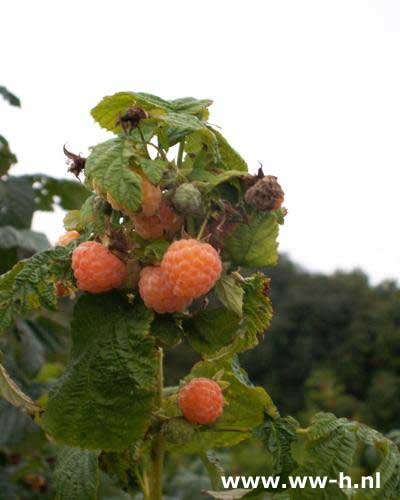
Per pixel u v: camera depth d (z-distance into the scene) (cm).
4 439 58
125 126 29
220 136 32
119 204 28
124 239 29
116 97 32
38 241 65
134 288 29
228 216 29
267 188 29
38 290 30
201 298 31
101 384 29
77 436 29
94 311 30
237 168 33
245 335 34
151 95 32
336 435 32
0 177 70
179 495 82
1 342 64
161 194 29
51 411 29
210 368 36
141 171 28
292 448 32
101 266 28
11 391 32
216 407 31
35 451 71
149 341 28
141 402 28
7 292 30
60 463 35
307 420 188
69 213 33
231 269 31
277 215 31
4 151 70
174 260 27
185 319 30
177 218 29
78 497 33
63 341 70
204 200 29
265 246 30
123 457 34
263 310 32
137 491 37
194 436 37
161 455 34
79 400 29
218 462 40
